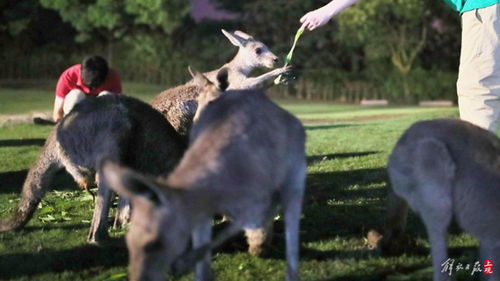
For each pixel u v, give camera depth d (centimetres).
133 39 3656
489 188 436
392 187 488
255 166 393
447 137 447
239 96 430
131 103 568
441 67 4025
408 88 3675
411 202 459
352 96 3688
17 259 539
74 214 689
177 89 686
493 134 466
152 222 348
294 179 436
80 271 518
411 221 614
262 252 537
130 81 3738
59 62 3703
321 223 634
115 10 3244
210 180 373
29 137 1433
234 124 404
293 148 433
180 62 3731
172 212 351
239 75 863
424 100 3656
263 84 733
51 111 2178
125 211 619
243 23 4034
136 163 566
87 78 759
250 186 387
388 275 490
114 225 625
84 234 609
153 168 564
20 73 3675
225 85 630
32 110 2228
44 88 3300
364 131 1534
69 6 3247
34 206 582
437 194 439
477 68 597
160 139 562
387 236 538
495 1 587
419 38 3844
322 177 866
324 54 3962
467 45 604
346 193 758
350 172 897
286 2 3847
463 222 446
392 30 3725
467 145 445
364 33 3547
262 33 4006
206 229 423
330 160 1020
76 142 557
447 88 3691
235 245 563
